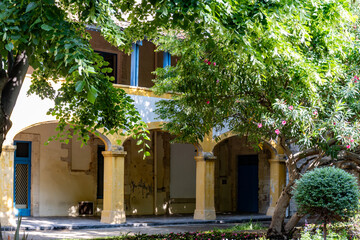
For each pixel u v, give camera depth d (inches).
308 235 378.0
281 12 329.1
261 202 976.9
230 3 293.7
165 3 266.7
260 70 377.1
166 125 543.2
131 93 730.8
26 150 791.7
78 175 841.5
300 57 389.1
